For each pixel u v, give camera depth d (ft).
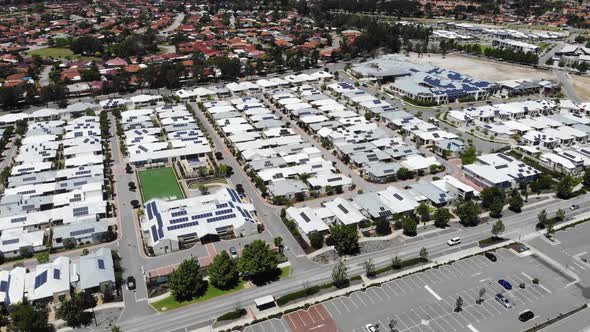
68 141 586.45
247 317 317.01
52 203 453.17
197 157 567.59
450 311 323.16
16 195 463.01
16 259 380.78
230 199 446.19
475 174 504.02
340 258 381.40
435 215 425.28
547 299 335.26
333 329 306.55
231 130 636.07
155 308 325.83
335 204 446.60
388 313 321.11
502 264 372.99
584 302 332.60
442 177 520.01
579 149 583.17
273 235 412.98
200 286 339.36
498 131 639.76
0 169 540.11
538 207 462.19
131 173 531.09
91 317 315.78
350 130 630.74
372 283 350.23
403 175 514.68
